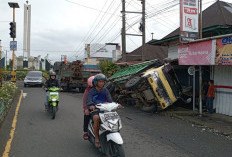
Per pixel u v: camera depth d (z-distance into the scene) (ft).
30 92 61.87
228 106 34.19
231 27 38.24
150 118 32.60
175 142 21.59
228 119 31.65
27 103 42.80
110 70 75.87
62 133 23.34
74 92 70.13
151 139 22.36
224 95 34.91
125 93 42.91
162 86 36.35
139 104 41.91
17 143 19.94
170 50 55.77
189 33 34.91
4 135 22.22
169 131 25.55
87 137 19.19
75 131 24.21
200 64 32.53
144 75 36.96
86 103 18.67
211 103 35.47
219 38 29.48
